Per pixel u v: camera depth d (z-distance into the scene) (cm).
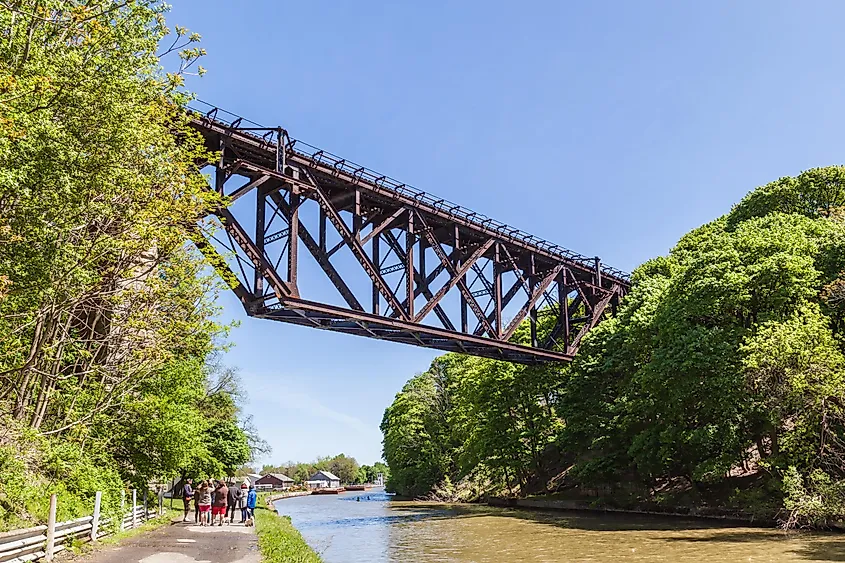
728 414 2791
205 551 1652
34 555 1268
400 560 2184
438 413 7044
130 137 1374
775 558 1878
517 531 2945
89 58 1287
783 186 4506
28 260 1279
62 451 1775
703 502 3167
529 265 3691
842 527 2334
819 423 2436
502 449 4528
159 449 2550
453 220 3188
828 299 2792
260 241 2455
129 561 1427
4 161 1143
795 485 2370
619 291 4531
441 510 4825
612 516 3469
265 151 2527
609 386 4028
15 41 1204
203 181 1802
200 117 2322
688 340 2880
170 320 1836
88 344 2045
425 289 3084
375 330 2866
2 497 1416
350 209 2978
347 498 9194
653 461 3344
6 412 1728
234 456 4572
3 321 1525
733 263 2972
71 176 1286
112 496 2050
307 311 2545
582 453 4294
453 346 3309
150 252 1858
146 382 2319
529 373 4466
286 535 2159
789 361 2408
